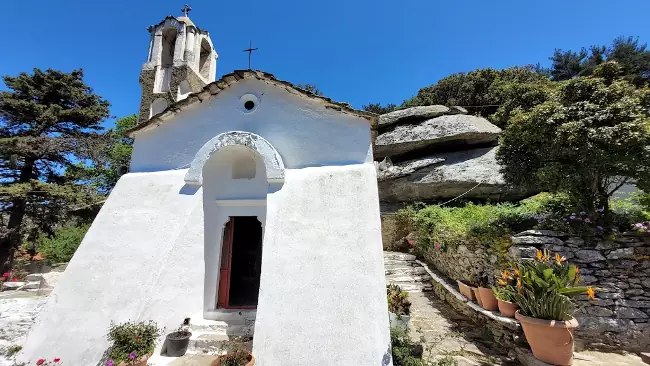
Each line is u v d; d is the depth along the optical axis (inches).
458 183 547.2
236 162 306.3
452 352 253.1
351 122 279.1
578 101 290.8
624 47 1158.3
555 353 203.2
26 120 741.9
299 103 288.8
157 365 213.8
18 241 649.0
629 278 259.4
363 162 269.3
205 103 305.4
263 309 215.6
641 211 286.8
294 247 233.1
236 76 292.4
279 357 199.5
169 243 261.0
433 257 454.6
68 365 217.0
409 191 613.3
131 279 247.4
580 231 275.0
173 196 278.7
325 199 249.8
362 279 216.7
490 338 277.7
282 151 279.7
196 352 230.2
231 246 292.4
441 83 1130.0
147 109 653.9
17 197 617.6
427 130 647.1
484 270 321.4
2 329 250.8
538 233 280.2
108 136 801.6
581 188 287.7
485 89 1030.4
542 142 310.0
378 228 233.6
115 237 265.1
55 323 233.5
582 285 260.8
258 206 285.9
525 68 1069.1
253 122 291.4
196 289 254.5
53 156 722.2
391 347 204.7
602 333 252.2
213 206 288.7
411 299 386.0
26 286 440.5
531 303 214.8
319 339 201.9
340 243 230.5
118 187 291.6
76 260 257.3
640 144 252.2
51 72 796.6
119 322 230.2
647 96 271.3
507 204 469.4
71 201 664.4
